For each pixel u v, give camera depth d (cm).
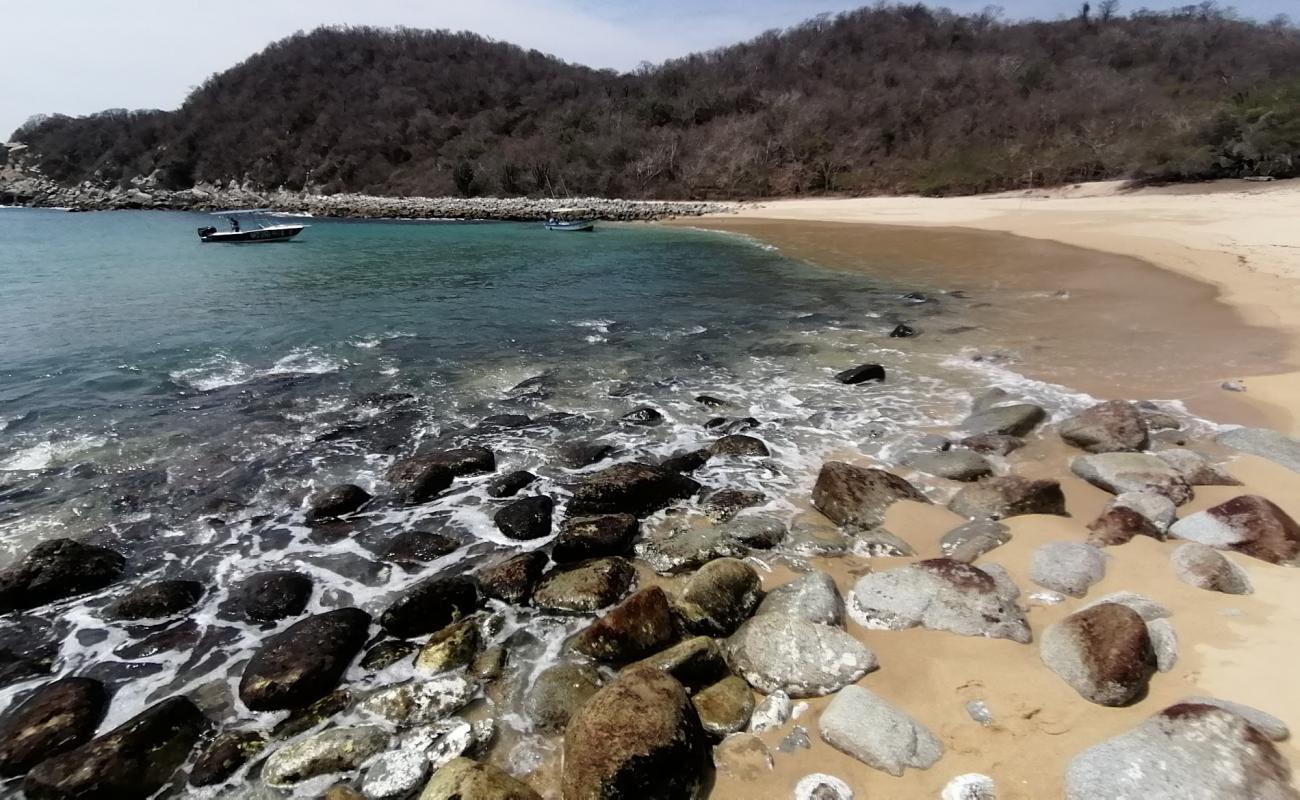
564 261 2280
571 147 5997
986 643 398
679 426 809
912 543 527
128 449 749
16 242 2916
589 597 460
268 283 1817
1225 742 290
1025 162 4059
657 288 1722
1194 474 588
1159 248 1762
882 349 1097
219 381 974
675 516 599
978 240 2244
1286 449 615
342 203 5275
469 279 1897
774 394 909
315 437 782
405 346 1166
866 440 748
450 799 298
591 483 609
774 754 338
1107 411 703
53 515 614
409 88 8088
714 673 390
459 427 810
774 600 446
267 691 385
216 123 7938
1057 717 341
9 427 808
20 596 483
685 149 5650
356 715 377
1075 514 555
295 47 9412
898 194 4338
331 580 516
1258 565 449
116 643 449
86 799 323
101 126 8719
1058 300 1357
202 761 349
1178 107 4100
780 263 2109
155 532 588
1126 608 383
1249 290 1278
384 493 648
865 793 312
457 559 540
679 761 315
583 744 319
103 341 1184
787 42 7700
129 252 2544
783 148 5172
